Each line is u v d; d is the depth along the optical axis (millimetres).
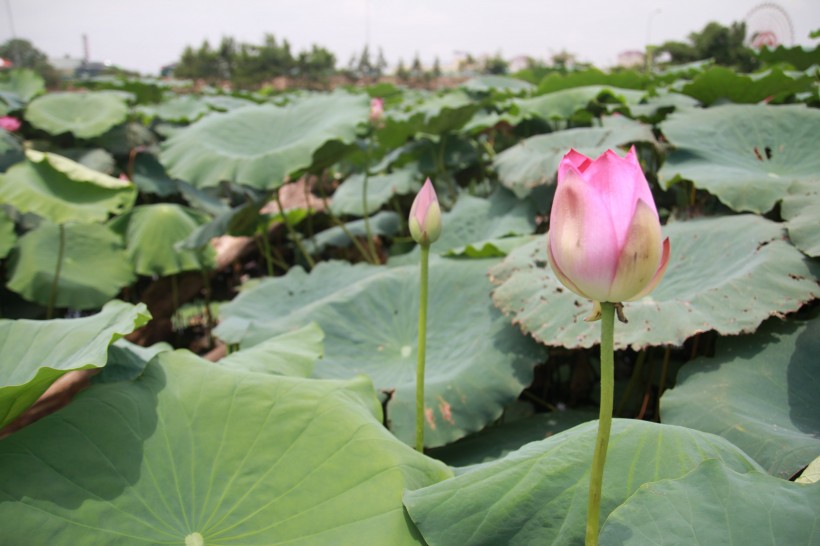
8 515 1208
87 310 3127
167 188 3596
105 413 1338
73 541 1211
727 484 1136
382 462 1314
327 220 3570
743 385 1474
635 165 1008
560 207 1045
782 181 1741
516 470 1261
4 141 3281
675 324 1523
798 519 1093
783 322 1530
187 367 1427
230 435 1345
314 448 1330
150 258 2916
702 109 2049
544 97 2695
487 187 2857
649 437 1258
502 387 1679
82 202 2428
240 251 3238
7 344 1430
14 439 1280
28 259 2826
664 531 1109
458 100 3549
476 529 1222
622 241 1000
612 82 3031
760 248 1600
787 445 1339
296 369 1610
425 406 1673
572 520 1206
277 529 1258
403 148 2881
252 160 2182
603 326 1062
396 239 2896
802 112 1942
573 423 1688
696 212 1867
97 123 3605
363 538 1241
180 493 1290
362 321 1929
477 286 1906
